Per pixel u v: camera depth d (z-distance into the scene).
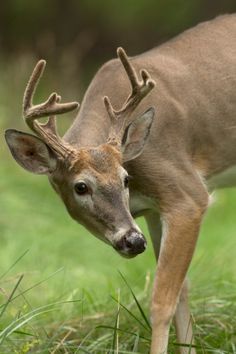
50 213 18.56
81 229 18.00
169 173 11.27
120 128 10.97
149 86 10.93
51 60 34.56
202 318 11.99
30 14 39.69
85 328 11.84
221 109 11.80
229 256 15.67
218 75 11.81
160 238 11.81
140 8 39.72
